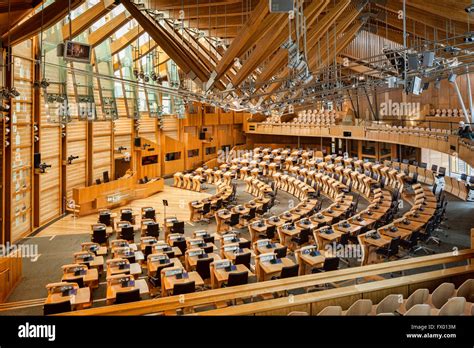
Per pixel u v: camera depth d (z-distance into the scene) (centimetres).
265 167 3134
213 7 1410
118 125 2619
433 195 1962
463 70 1391
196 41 1540
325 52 1914
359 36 2834
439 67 1197
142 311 564
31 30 1425
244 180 2978
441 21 1558
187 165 3372
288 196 2556
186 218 2062
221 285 1088
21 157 1722
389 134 2594
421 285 766
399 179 2391
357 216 1574
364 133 2816
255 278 1223
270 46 1202
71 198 2170
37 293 1195
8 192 1588
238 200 2483
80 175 2258
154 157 3017
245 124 3822
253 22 1016
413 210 1645
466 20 1298
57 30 1856
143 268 1361
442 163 2888
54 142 2011
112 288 998
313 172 2700
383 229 1391
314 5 1106
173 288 952
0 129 1513
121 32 2339
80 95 2022
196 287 1141
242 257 1191
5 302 1131
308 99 1498
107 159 2508
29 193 1805
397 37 2169
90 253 1258
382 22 2180
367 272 716
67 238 1736
